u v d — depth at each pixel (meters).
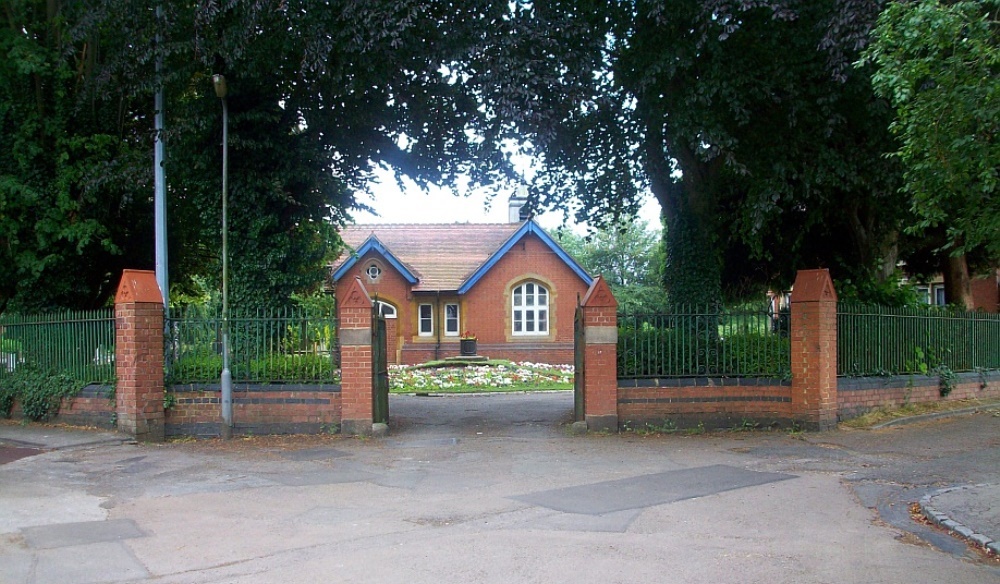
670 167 14.58
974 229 7.47
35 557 6.39
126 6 12.91
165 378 12.68
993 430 12.92
